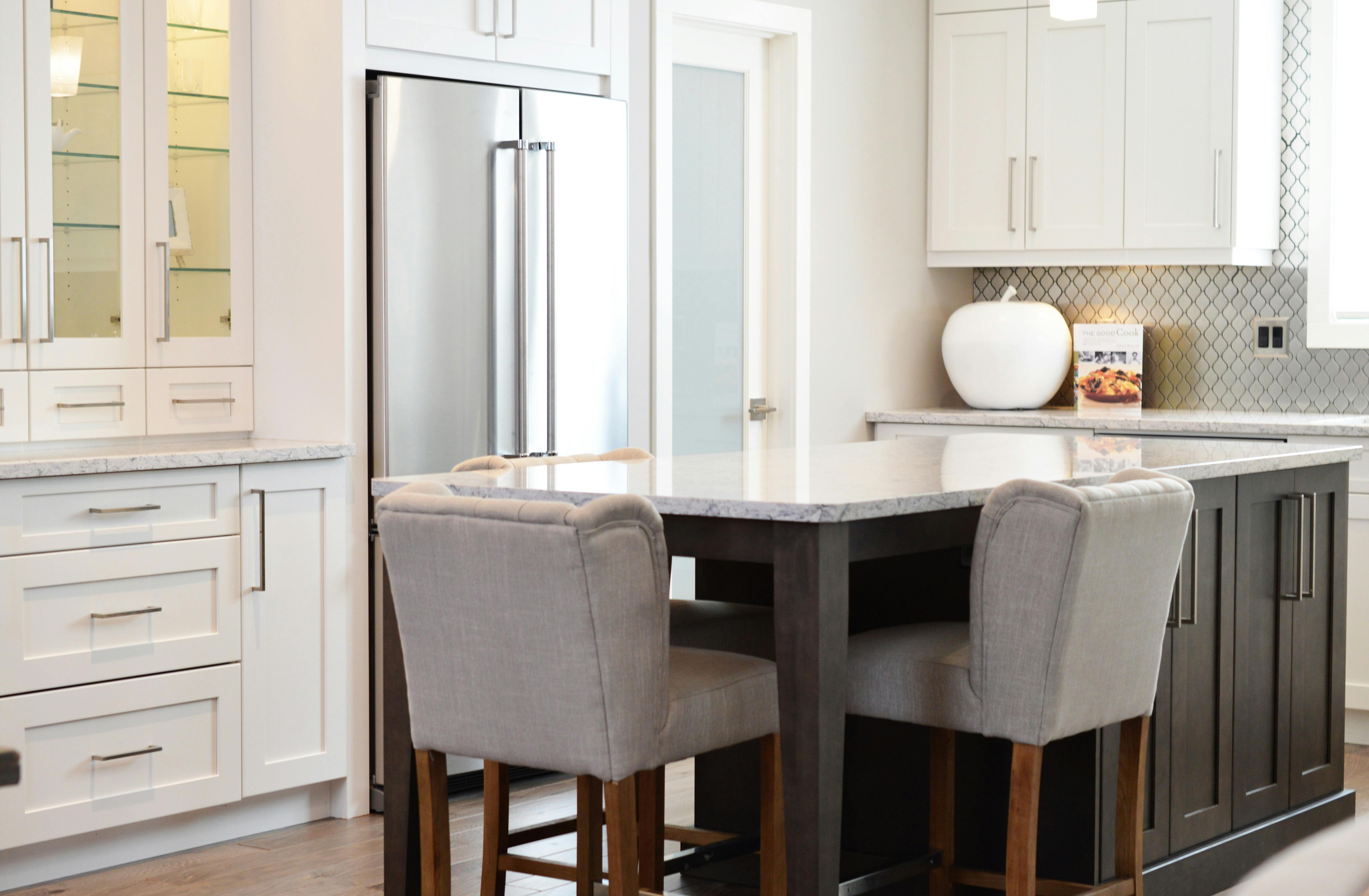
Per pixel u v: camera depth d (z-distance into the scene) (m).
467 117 4.01
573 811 3.90
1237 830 3.34
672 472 2.91
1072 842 2.84
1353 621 4.64
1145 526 2.47
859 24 5.57
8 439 3.60
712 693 2.40
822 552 2.27
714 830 3.43
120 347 3.80
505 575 2.26
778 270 5.39
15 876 3.29
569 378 4.26
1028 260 5.61
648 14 4.80
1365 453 4.61
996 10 5.59
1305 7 5.33
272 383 4.04
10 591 3.22
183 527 3.52
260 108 4.02
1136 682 2.61
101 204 3.77
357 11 3.84
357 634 3.88
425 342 3.95
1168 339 5.71
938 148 5.77
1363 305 5.32
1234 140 5.13
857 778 3.18
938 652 2.56
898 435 5.65
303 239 3.93
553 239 4.18
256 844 3.65
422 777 2.51
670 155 4.88
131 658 3.42
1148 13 5.27
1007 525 2.39
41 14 3.59
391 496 2.41
